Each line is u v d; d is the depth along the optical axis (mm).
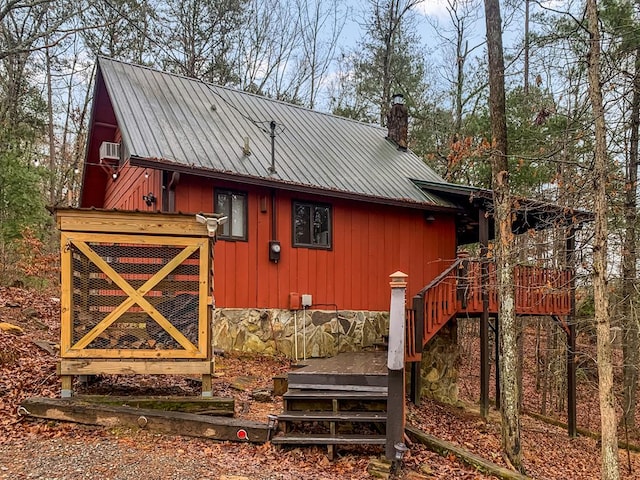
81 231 5355
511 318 7172
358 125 14531
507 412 7020
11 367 6242
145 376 6602
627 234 8906
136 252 5480
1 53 10641
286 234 9609
